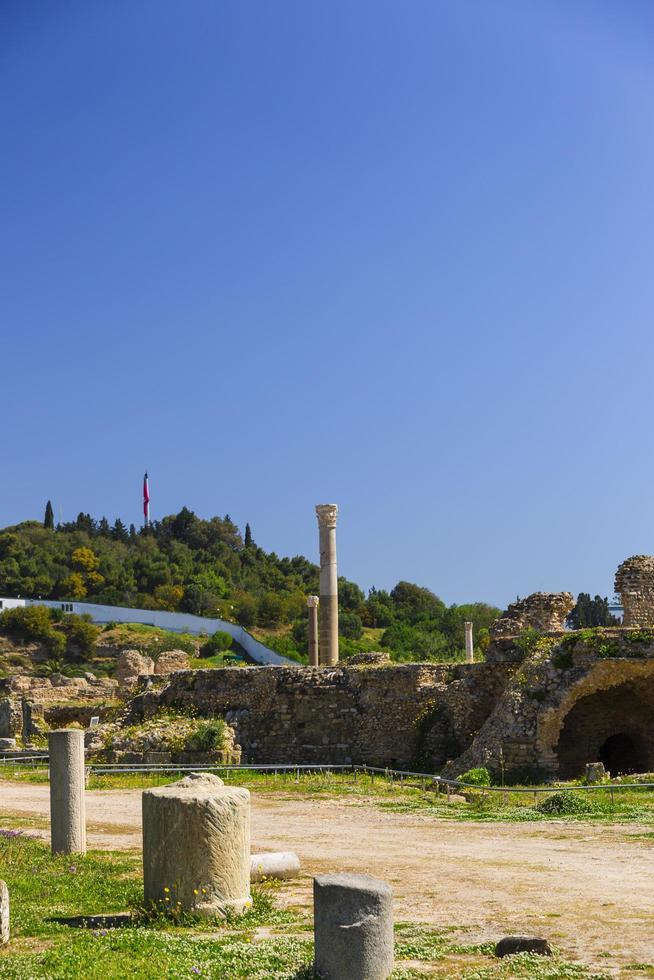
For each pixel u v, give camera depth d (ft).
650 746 132.87
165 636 399.03
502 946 43.29
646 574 139.23
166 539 649.20
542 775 118.73
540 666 125.59
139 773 135.74
